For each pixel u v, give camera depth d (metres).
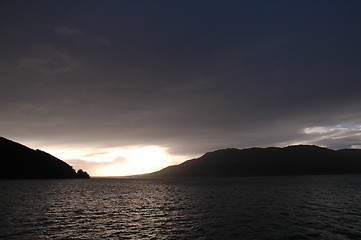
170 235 27.06
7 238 25.72
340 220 34.19
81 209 46.03
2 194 74.56
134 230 29.38
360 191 83.19
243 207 47.94
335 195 70.19
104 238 25.97
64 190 96.44
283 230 28.80
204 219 35.88
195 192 88.44
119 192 89.62
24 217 37.06
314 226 30.64
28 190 93.06
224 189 102.94
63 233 27.86
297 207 47.00
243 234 27.22
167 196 73.44
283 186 116.88
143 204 53.94
